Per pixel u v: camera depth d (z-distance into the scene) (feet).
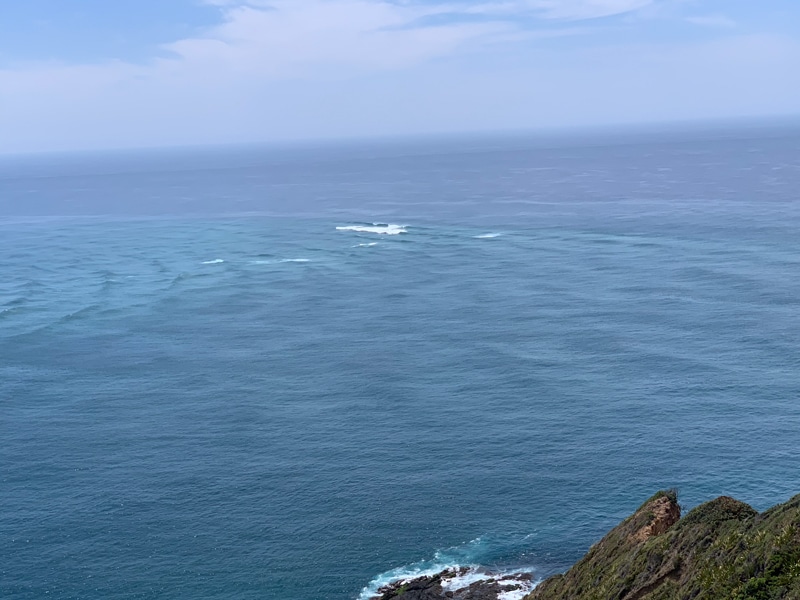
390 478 196.24
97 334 328.29
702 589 86.94
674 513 123.13
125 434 227.40
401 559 163.43
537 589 132.46
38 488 196.13
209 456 211.82
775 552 82.99
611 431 217.15
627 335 299.38
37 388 265.75
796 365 258.78
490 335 308.60
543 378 258.98
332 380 266.36
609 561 116.67
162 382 270.05
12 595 153.99
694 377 253.24
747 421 219.20
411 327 325.42
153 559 165.07
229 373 277.23
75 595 153.79
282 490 191.93
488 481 193.16
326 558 164.35
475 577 156.25
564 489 188.44
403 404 242.37
